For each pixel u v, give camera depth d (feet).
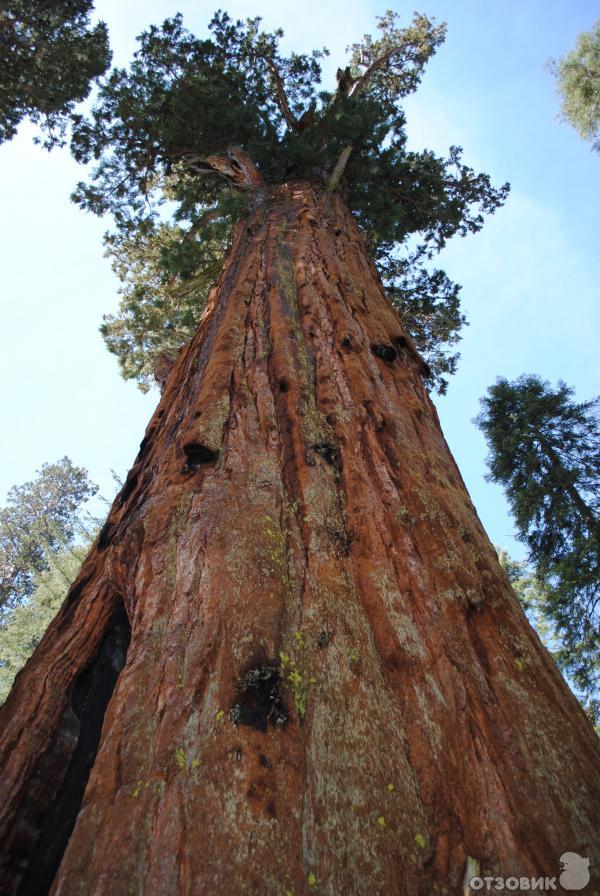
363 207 38.29
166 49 44.37
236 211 29.40
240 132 38.96
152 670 8.38
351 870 6.22
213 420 12.40
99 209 44.78
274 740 7.29
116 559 11.64
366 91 54.60
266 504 10.55
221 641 8.30
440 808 6.84
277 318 16.03
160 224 48.24
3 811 9.27
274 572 9.30
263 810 6.56
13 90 45.62
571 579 40.29
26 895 9.00
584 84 82.64
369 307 18.28
